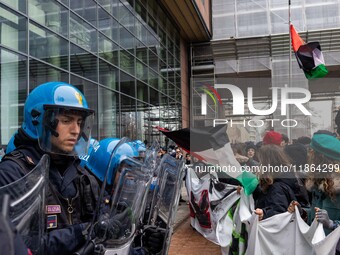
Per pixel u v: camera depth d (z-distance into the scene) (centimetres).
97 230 156
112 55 1345
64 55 1005
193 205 597
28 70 840
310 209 311
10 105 779
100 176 228
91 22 1181
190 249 542
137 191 186
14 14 802
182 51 2544
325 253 267
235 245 365
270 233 306
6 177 150
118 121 1362
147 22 1816
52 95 171
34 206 127
